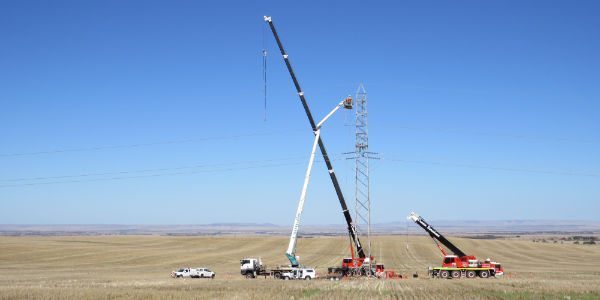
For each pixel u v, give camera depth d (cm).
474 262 8600
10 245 15538
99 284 6750
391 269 10638
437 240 8900
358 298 5088
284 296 5191
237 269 10719
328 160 8700
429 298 5134
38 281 7338
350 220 8650
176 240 19450
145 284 6794
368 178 8250
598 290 5978
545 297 5294
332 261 12706
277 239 19600
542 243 19788
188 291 5706
